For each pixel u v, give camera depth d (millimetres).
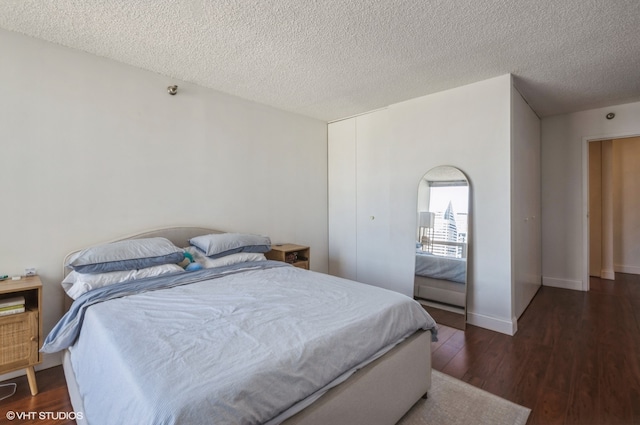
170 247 2525
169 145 2930
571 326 2977
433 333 2010
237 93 3344
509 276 2850
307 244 4230
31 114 2227
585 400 1865
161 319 1568
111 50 2432
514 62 2598
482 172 2992
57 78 2330
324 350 1334
